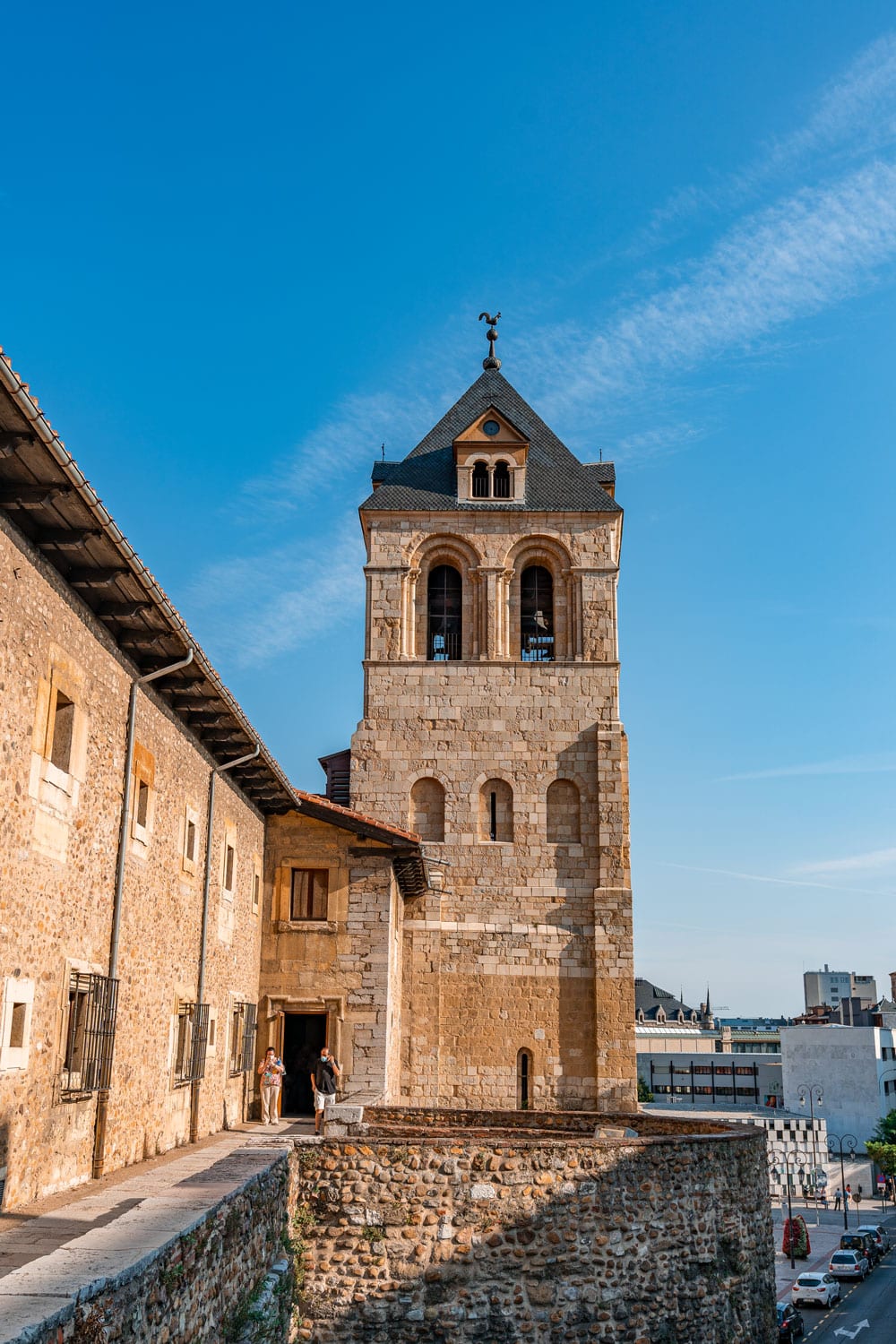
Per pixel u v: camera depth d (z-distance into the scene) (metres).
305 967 32.41
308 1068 32.78
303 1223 20.00
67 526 15.06
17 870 14.71
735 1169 23.17
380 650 42.22
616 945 39.16
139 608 17.72
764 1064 118.12
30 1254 11.95
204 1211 13.80
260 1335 15.33
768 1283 23.98
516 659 42.53
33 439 12.94
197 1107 24.25
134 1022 19.94
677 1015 184.38
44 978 15.72
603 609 42.50
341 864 33.06
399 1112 29.12
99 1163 17.84
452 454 45.25
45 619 15.62
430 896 39.94
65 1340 9.39
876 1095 111.06
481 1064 38.62
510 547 43.22
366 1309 19.52
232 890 28.39
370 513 43.44
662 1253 21.06
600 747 40.97
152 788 21.05
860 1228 71.81
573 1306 19.92
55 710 16.00
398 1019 37.34
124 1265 10.86
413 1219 20.02
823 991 190.50
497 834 40.84
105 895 18.31
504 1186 20.28
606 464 46.03
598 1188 20.67
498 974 39.31
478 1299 19.69
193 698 22.30
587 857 40.34
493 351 48.72
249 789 30.22
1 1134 14.26
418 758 41.34
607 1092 37.97
